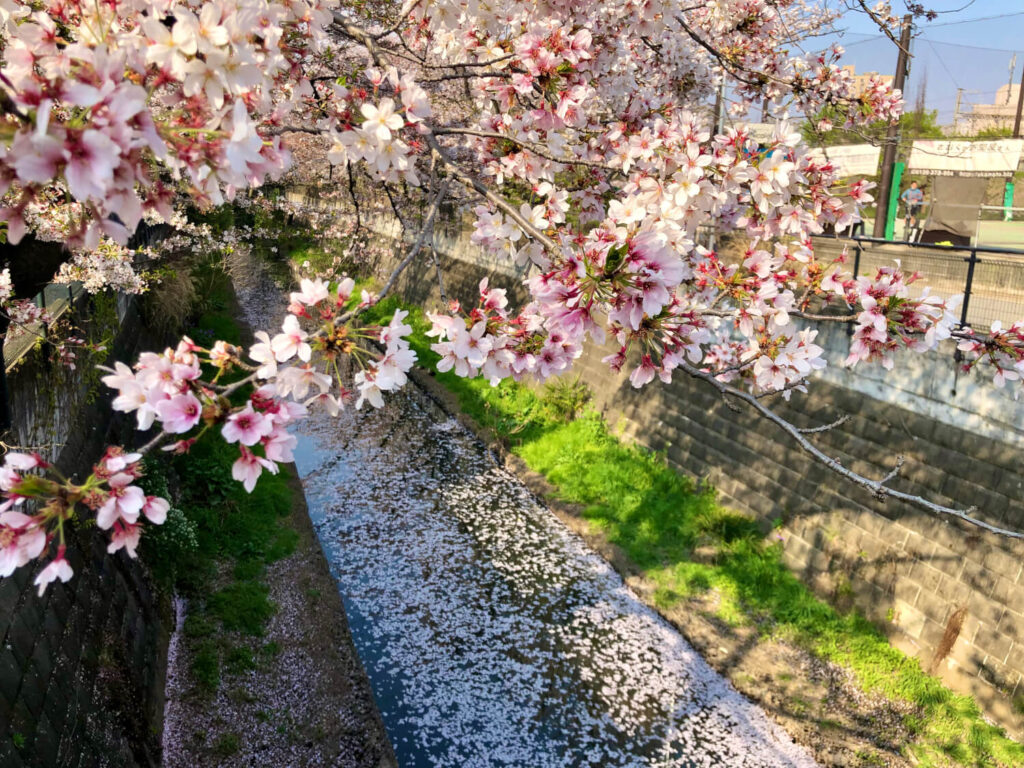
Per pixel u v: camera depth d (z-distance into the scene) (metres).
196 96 1.65
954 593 7.74
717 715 7.62
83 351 7.46
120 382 1.76
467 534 10.96
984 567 7.53
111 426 8.16
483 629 8.88
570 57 3.14
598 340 2.25
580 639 8.73
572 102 3.19
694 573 9.70
